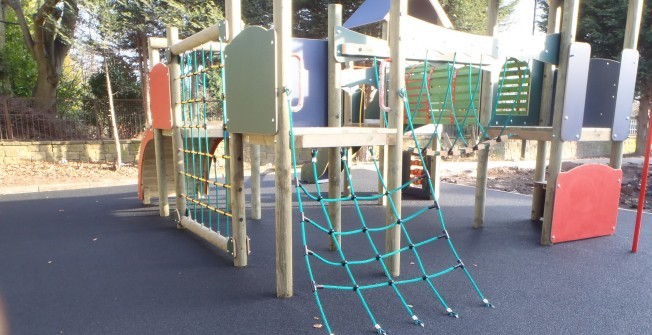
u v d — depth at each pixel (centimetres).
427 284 297
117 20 923
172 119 442
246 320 244
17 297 276
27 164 880
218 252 375
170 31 434
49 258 356
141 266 337
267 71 261
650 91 1260
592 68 462
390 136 300
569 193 397
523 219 497
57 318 247
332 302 268
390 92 303
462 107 482
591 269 329
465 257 358
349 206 567
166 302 269
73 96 1161
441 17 700
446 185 754
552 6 480
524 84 479
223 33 321
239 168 327
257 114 277
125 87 1163
